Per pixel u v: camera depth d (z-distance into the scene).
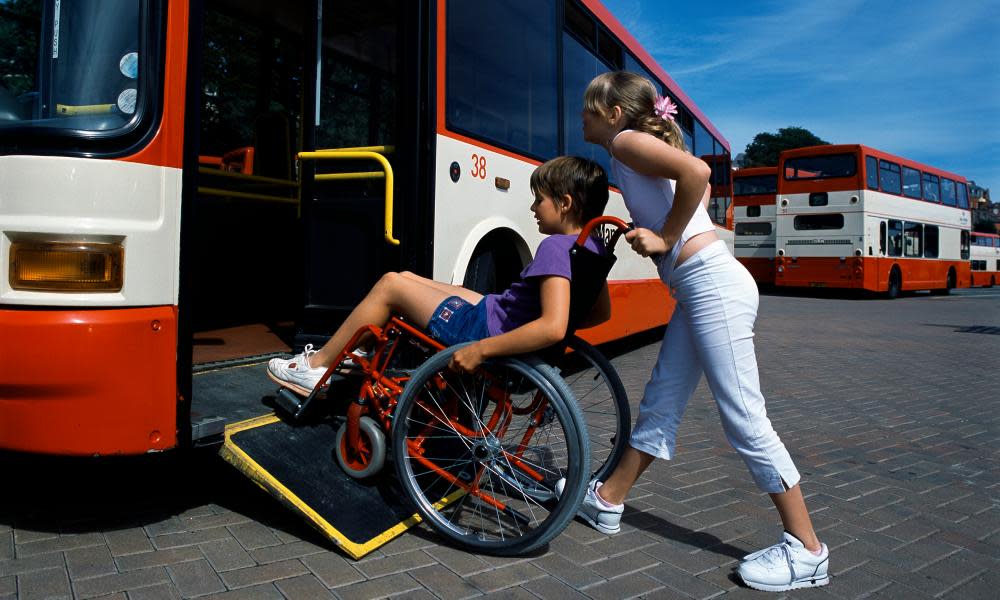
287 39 5.49
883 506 3.47
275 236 5.56
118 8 2.62
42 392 2.48
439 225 3.91
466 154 4.19
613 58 6.94
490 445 2.81
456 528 2.79
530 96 5.13
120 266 2.55
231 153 5.20
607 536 3.00
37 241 2.48
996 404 6.06
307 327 4.10
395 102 3.84
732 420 2.60
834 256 19.95
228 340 4.58
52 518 2.90
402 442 2.82
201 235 5.04
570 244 2.68
